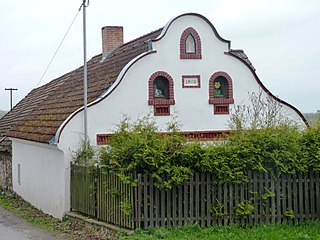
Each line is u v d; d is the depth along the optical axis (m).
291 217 13.38
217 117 18.67
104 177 14.27
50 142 17.11
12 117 31.92
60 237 14.23
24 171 23.00
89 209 15.37
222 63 18.80
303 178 13.59
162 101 18.02
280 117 17.45
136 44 20.88
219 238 11.87
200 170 13.17
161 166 12.93
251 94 19.03
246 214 13.18
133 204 12.91
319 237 11.80
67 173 16.81
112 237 12.86
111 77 18.58
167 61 18.16
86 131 16.75
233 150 13.32
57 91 24.66
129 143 13.24
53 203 18.27
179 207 13.03
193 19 18.48
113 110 17.33
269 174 13.44
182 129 18.22
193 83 18.45
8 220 18.16
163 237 12.18
